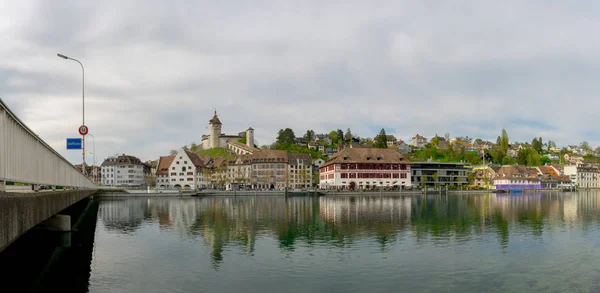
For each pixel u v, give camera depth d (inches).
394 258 1234.0
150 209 3211.1
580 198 5029.5
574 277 1036.5
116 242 1519.4
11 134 609.3
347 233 1711.4
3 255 1035.3
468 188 7706.7
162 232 1786.4
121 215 2642.7
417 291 932.0
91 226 2031.3
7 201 487.2
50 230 1353.3
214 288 949.2
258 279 1019.3
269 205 3661.4
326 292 923.4
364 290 936.9
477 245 1433.3
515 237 1598.2
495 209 2987.2
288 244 1464.1
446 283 989.2
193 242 1515.7
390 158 6909.5
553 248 1376.7
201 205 3745.1
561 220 2185.0
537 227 1887.3
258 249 1373.0
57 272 1080.2
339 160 6653.5
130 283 979.9
